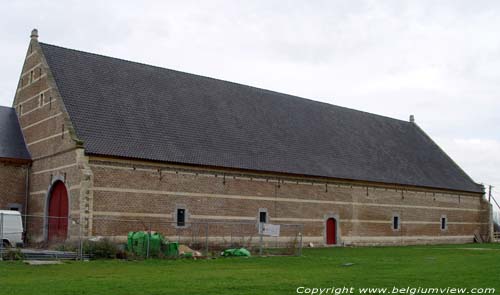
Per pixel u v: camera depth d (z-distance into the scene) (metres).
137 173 27.41
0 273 17.02
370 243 37.59
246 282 15.01
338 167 36.34
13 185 29.64
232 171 30.70
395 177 39.75
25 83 31.56
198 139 30.69
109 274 16.95
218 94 35.03
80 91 28.80
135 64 32.81
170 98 32.06
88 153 25.92
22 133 31.39
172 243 23.77
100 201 26.08
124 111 29.23
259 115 35.81
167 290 13.32
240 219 30.83
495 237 50.19
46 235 27.98
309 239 34.00
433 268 19.45
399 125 47.41
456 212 44.97
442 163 46.56
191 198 29.09
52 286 13.94
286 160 33.62
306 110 39.78
